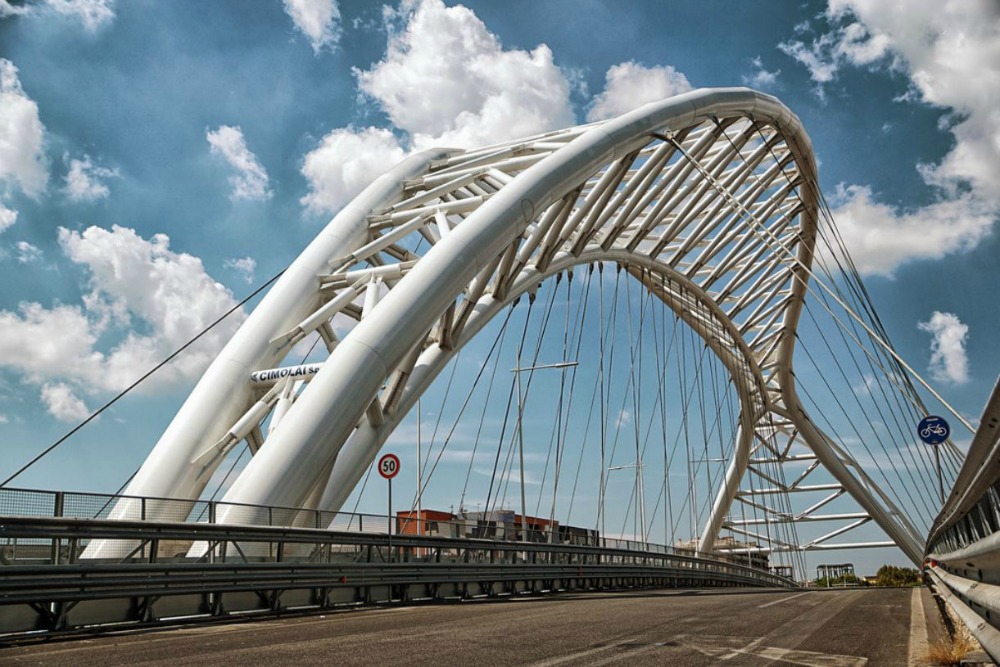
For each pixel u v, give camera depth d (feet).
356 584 50.80
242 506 49.01
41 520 33.65
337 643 26.86
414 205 97.91
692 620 36.65
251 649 25.31
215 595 40.60
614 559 106.83
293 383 75.66
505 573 71.87
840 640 28.02
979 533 29.71
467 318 89.56
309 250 89.66
